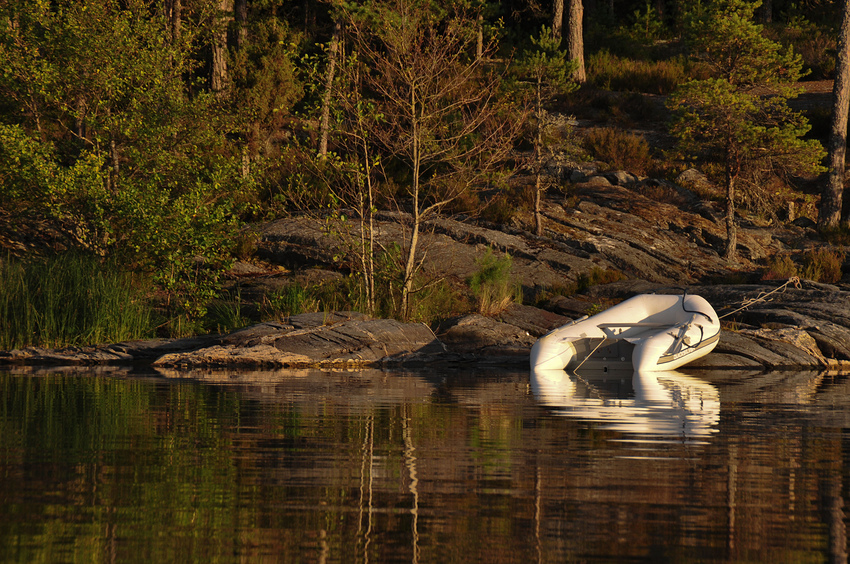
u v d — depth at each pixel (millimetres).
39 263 47812
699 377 36438
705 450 17047
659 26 140000
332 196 51844
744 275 67312
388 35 49500
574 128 97625
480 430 19578
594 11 144375
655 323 43344
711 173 90375
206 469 14898
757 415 22953
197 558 9906
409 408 23781
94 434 18719
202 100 53875
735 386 32094
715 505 12547
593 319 43000
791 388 31406
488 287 50938
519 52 114188
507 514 11969
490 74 53688
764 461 15914
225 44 75938
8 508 12125
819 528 11359
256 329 42281
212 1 60062
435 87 51531
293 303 48094
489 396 27234
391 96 49094
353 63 50250
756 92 101500
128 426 19922
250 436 18547
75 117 53156
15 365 38688
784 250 75562
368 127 49969
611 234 72438
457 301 52438
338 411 23000
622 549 10383
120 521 11477
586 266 64562
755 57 78938
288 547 10367
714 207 82438
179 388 28812
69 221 52969
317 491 13250
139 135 51219
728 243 73750
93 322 44656
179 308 48906
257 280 55969
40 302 44719
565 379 34438
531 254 64812
